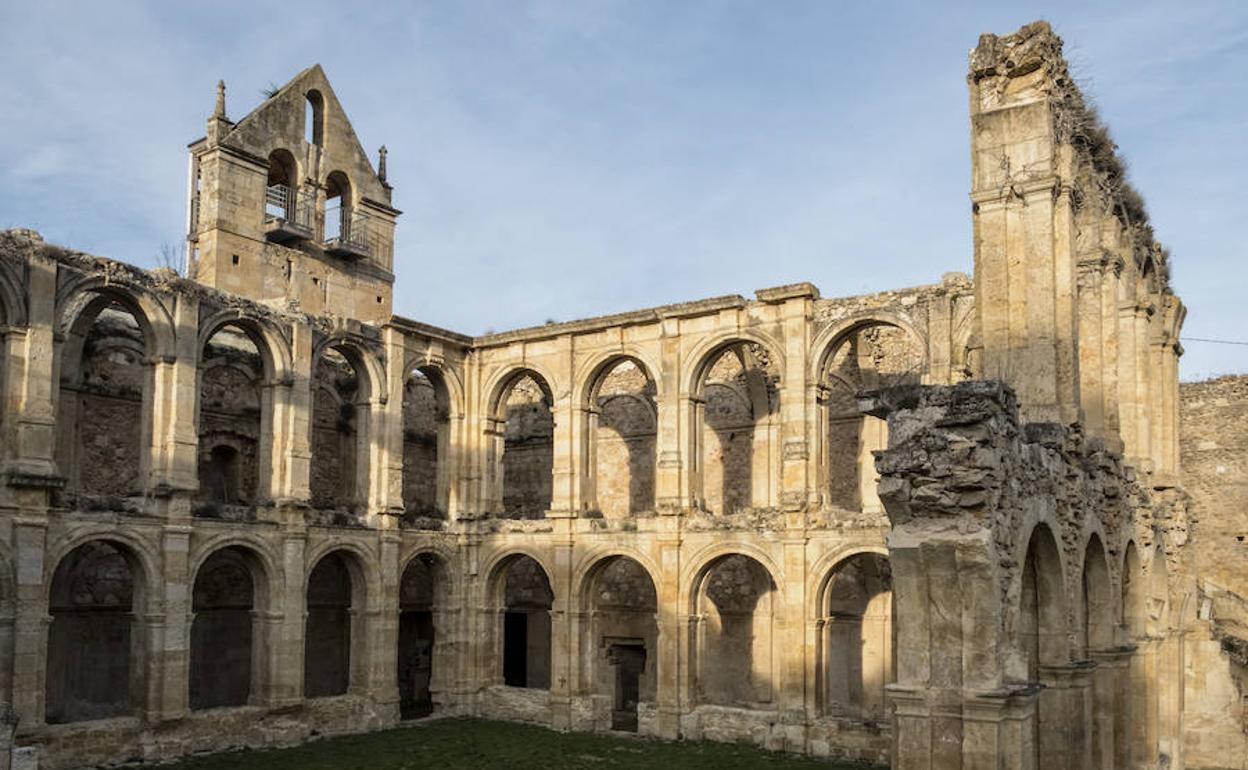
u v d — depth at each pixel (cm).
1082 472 2592
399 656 4897
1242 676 3894
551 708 4144
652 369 4153
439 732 3966
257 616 3712
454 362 4547
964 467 1956
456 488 4488
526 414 5372
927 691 1962
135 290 3388
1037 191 2458
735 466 4675
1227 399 4669
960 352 3628
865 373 4331
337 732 3884
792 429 3794
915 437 2011
